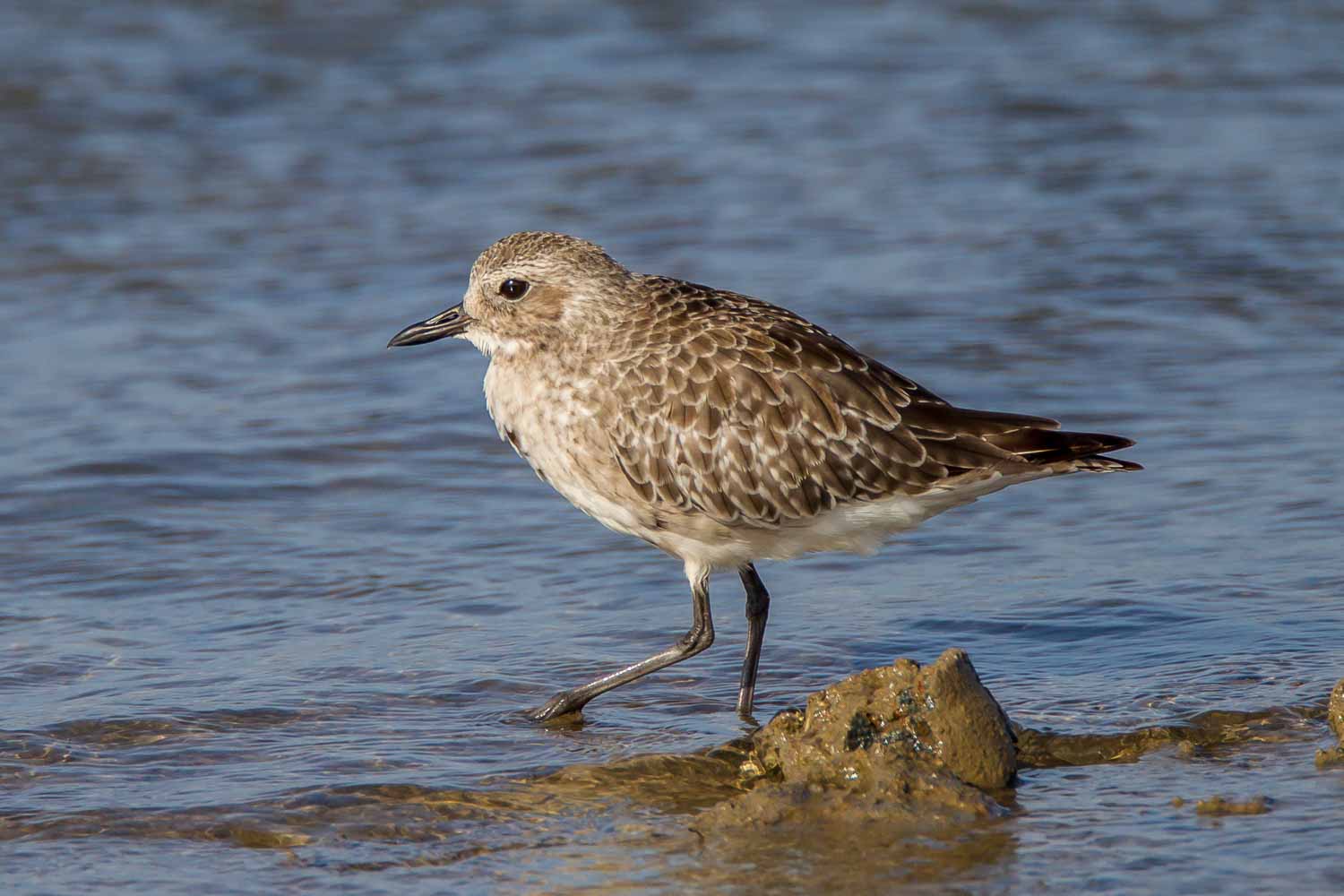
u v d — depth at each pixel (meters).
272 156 27.30
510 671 12.68
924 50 33.06
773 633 13.41
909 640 13.17
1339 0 35.88
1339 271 22.05
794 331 12.04
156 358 19.83
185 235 24.12
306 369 19.58
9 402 18.41
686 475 11.91
